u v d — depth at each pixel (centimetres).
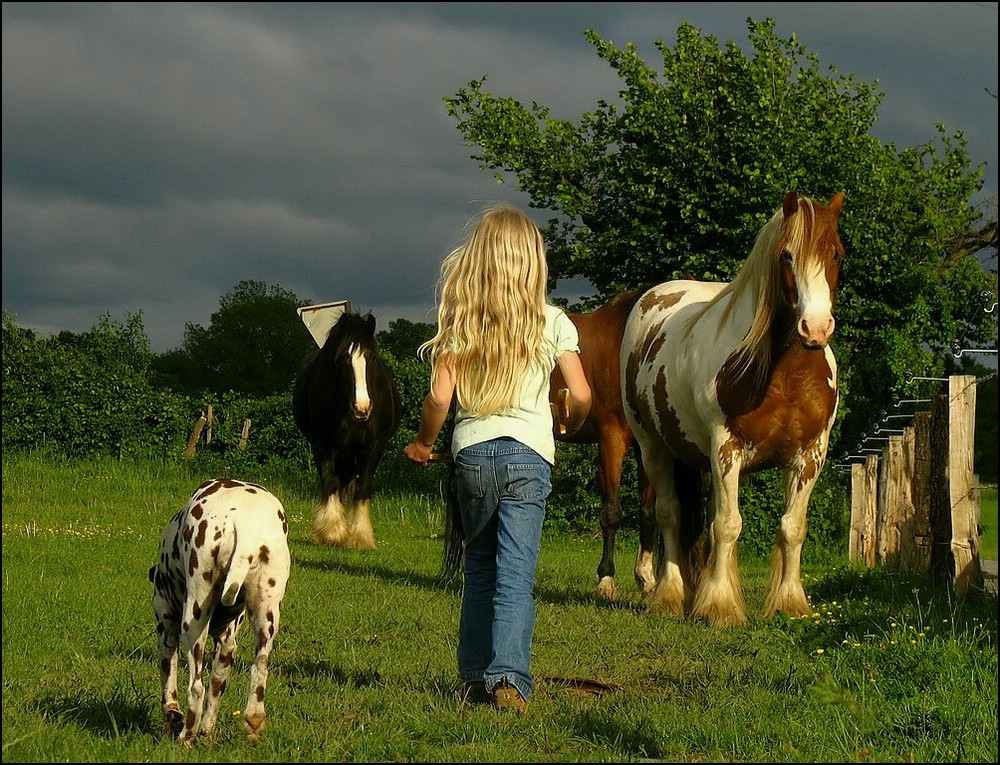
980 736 471
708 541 1020
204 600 454
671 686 621
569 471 1892
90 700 540
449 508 1083
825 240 775
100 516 1702
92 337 6034
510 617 517
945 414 983
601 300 2259
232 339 7406
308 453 2455
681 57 2242
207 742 449
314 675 627
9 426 2466
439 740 471
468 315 525
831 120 2123
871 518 1580
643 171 2138
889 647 654
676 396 929
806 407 857
